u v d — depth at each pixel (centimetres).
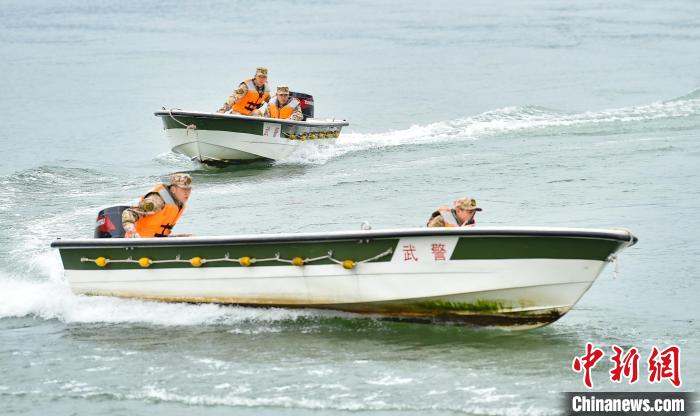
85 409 2912
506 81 11819
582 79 11856
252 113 7175
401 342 3434
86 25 19200
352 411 2850
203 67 13238
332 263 3531
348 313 3638
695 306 3788
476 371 3139
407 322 3606
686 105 9156
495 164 6644
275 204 5641
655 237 4741
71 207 5666
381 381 3064
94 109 10131
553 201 5525
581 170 6344
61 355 3359
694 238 4709
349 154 7450
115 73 12794
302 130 7206
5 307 3856
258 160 7138
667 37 16088
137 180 6606
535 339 3456
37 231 5072
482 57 14162
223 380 3097
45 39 17038
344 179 6378
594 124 8312
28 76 12694
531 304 3438
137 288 3812
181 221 5231
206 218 5297
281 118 7194
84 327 3656
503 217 5178
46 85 11906
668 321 3628
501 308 3462
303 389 3009
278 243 3559
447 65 13375
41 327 3681
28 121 9462
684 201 5447
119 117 9631
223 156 7038
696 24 17862
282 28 18212
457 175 6331
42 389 3055
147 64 13612
